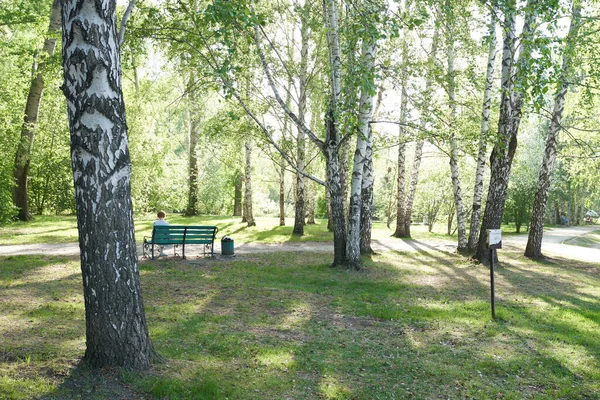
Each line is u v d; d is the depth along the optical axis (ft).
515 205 115.14
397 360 20.17
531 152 114.52
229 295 31.14
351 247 44.06
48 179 105.70
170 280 35.37
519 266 51.26
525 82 26.91
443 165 94.79
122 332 16.15
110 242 15.79
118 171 15.72
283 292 32.91
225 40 26.55
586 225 190.60
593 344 23.47
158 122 94.07
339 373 18.35
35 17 59.26
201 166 138.72
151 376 15.89
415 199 111.55
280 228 90.02
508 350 22.22
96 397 14.30
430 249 65.87
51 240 59.62
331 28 40.73
